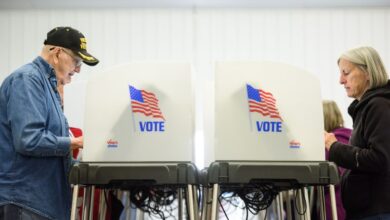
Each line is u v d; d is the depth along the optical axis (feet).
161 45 17.57
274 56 17.49
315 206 8.43
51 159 7.35
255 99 7.17
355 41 17.57
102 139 7.18
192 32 17.58
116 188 8.48
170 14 17.66
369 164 7.11
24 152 7.02
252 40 17.56
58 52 7.80
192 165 6.82
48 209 7.24
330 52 17.51
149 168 6.75
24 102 7.13
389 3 17.57
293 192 9.48
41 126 7.14
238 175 6.72
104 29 17.63
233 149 7.09
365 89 7.89
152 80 7.25
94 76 7.29
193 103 7.63
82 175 6.78
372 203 7.33
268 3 17.60
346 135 9.61
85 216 7.73
